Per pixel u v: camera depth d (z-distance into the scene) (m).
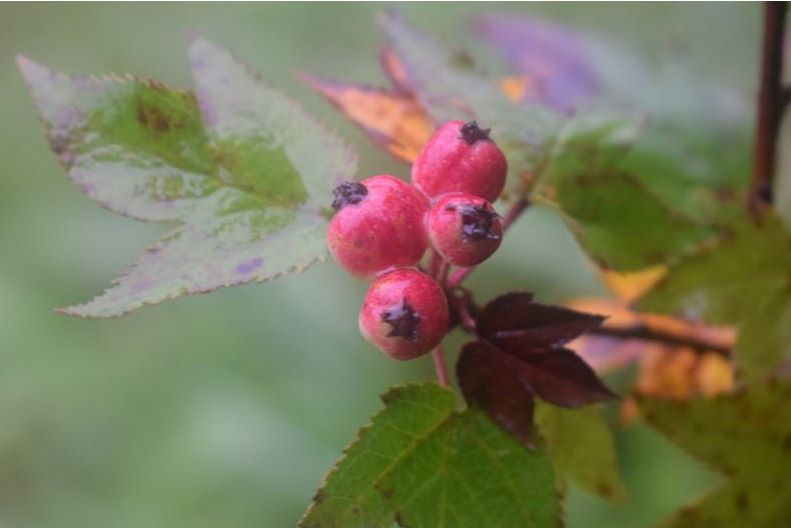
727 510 0.33
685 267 0.34
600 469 0.34
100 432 0.57
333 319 0.59
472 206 0.29
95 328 0.61
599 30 0.49
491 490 0.30
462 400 0.31
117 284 0.29
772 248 0.34
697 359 0.38
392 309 0.28
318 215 0.31
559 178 0.33
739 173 0.39
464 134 0.29
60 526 0.56
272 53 0.65
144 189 0.31
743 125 0.40
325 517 0.29
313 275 0.60
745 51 0.47
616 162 0.34
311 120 0.31
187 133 0.31
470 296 0.31
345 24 0.65
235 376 0.58
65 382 0.58
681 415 0.33
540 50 0.41
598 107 0.39
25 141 0.67
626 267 0.33
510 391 0.30
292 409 0.57
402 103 0.35
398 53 0.35
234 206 0.31
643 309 0.34
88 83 0.31
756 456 0.33
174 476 0.55
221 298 0.60
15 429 0.57
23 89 0.69
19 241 0.63
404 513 0.29
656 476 0.50
